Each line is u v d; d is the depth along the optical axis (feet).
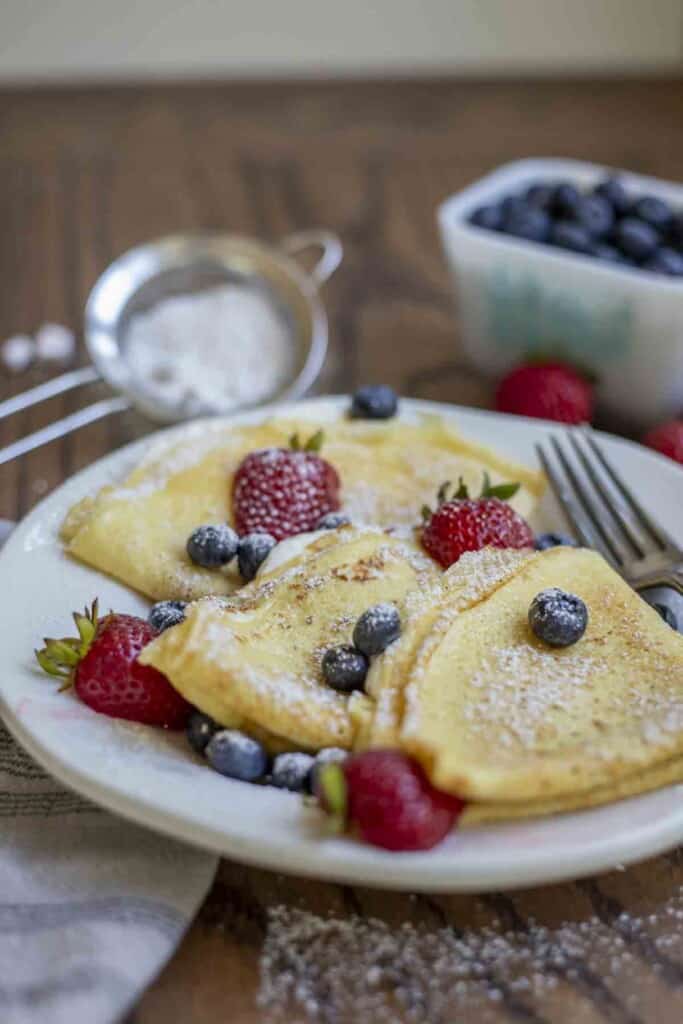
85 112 3.24
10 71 3.60
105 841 1.53
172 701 1.57
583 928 1.49
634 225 2.20
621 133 3.13
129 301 2.40
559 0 3.55
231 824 1.42
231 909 1.51
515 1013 1.42
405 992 1.44
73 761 1.48
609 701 1.53
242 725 1.54
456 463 1.93
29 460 2.15
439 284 2.60
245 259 2.46
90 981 1.39
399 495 1.89
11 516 2.04
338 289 2.58
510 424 2.00
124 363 2.29
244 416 2.01
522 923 1.50
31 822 1.55
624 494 1.87
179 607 1.68
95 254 2.68
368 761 1.43
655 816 1.45
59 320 2.49
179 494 1.85
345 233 2.75
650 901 1.52
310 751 1.52
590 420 2.26
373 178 2.94
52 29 3.54
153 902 1.46
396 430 1.99
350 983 1.45
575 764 1.44
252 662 1.55
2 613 1.67
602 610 1.63
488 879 1.40
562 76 3.45
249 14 3.56
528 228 2.21
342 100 3.33
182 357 2.34
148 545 1.76
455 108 3.27
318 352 2.30
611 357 2.19
